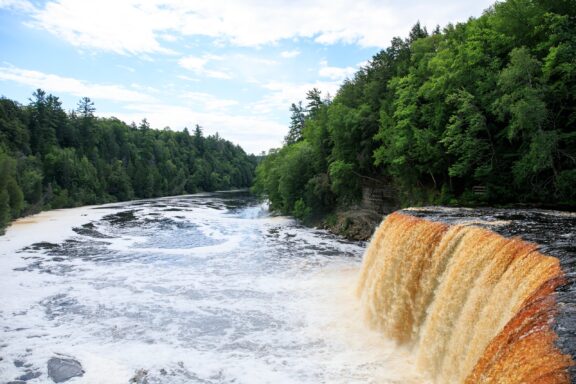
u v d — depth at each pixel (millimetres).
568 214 17844
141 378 12141
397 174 32406
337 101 51094
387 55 43125
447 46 30078
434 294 13344
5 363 13086
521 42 22844
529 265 9711
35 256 29172
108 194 90875
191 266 25891
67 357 13523
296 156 53375
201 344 14516
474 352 9891
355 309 17625
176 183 120000
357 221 37375
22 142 86875
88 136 108688
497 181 24172
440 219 15922
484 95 22984
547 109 19906
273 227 44094
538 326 6473
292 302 18781
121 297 19781
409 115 29547
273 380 11875
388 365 12648
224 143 180375
